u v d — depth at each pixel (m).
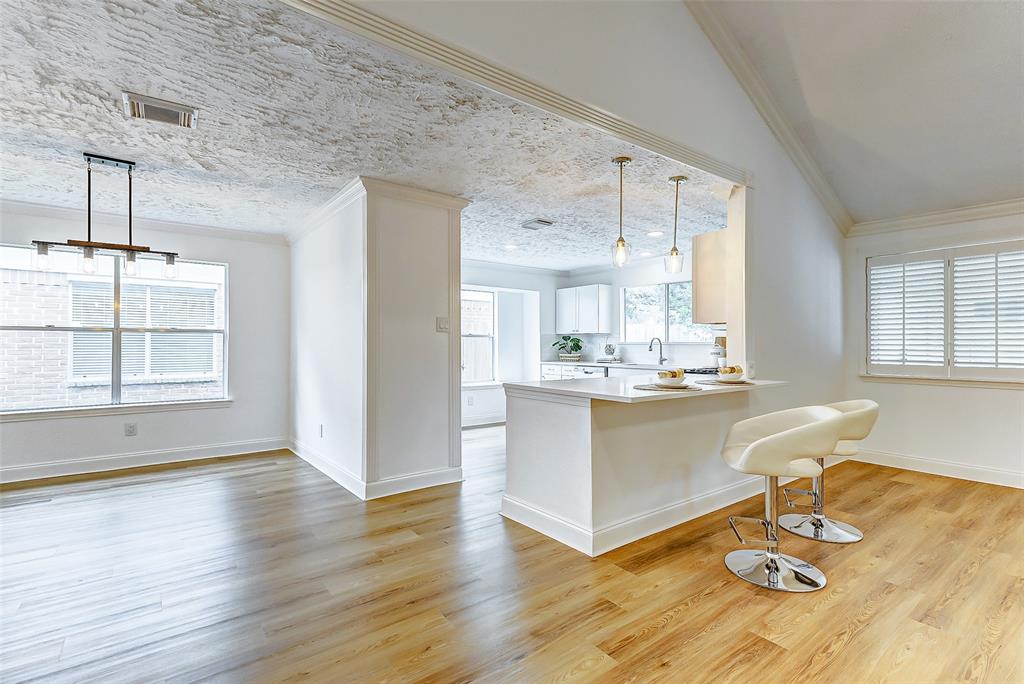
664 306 6.65
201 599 2.17
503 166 3.23
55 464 4.13
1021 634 1.88
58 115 2.50
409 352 3.77
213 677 1.66
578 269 7.63
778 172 3.90
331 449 4.20
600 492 2.64
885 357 4.53
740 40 3.34
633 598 2.16
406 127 2.66
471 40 2.15
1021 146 3.36
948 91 3.19
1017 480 3.82
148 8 1.69
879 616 2.01
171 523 3.07
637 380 3.52
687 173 3.31
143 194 3.81
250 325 5.10
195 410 4.79
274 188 3.69
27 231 4.07
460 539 2.82
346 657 1.76
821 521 2.95
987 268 3.96
